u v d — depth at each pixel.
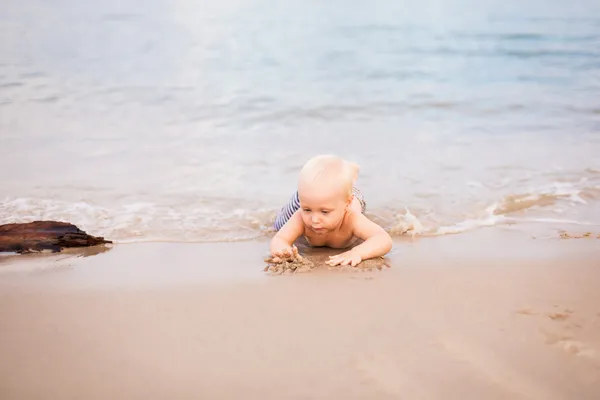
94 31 14.88
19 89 10.41
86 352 3.65
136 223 5.84
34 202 6.25
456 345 3.69
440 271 4.79
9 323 3.98
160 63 12.27
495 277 4.66
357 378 3.39
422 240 5.50
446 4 19.19
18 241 5.24
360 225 5.23
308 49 13.64
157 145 8.06
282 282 4.61
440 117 9.34
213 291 4.45
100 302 4.27
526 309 4.12
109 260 5.04
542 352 3.62
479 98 10.26
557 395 3.24
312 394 3.26
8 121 8.86
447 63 12.55
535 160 7.50
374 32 15.38
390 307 4.18
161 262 5.01
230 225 5.84
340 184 4.96
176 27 15.57
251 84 11.03
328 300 4.30
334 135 8.53
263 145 8.10
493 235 5.59
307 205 4.95
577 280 4.59
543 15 17.27
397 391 3.28
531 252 5.16
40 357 3.60
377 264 4.95
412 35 15.07
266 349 3.67
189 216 6.02
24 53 12.72
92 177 6.95
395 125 8.98
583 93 10.42
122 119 9.09
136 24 15.79
